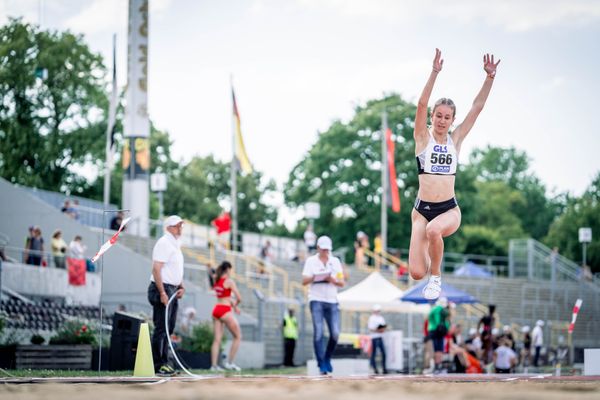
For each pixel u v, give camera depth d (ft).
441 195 43.34
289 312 115.55
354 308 112.37
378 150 270.67
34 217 130.62
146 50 163.12
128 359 69.82
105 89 208.54
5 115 188.03
